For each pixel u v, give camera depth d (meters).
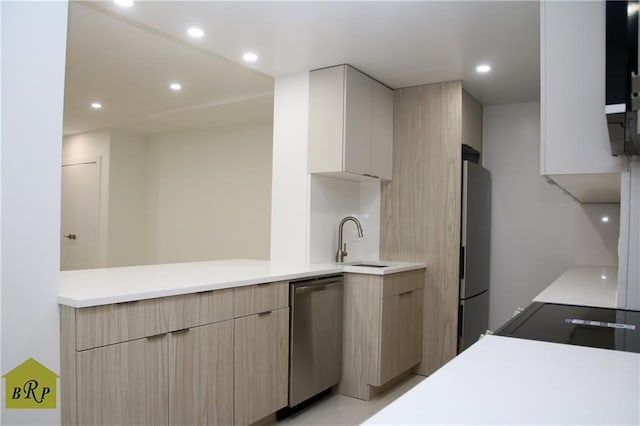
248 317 2.32
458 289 3.44
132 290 1.83
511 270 4.05
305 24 2.54
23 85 1.60
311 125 3.29
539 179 3.96
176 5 2.34
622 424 0.72
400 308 3.24
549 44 1.53
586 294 2.18
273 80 3.99
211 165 6.07
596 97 1.47
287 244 3.38
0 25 1.53
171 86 4.19
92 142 6.39
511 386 0.90
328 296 2.95
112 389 1.72
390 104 3.71
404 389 3.26
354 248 3.81
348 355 3.11
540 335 1.37
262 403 2.41
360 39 2.74
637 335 1.37
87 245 6.39
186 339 2.00
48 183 1.67
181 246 6.32
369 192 3.85
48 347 1.66
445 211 3.50
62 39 1.71
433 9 2.34
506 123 4.10
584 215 3.77
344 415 2.77
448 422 0.72
